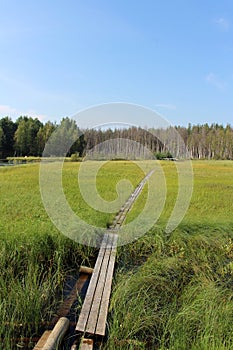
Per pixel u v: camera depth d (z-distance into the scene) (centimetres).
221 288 470
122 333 356
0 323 364
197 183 1433
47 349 305
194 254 602
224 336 344
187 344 336
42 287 455
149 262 559
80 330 347
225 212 904
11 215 811
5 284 445
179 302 438
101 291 437
